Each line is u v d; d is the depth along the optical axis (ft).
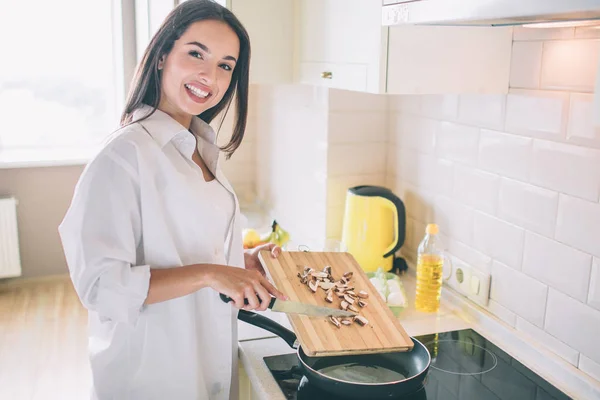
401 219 6.15
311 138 7.14
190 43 4.05
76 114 11.14
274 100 8.50
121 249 3.80
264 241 6.81
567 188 4.32
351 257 5.18
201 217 4.18
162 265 4.05
